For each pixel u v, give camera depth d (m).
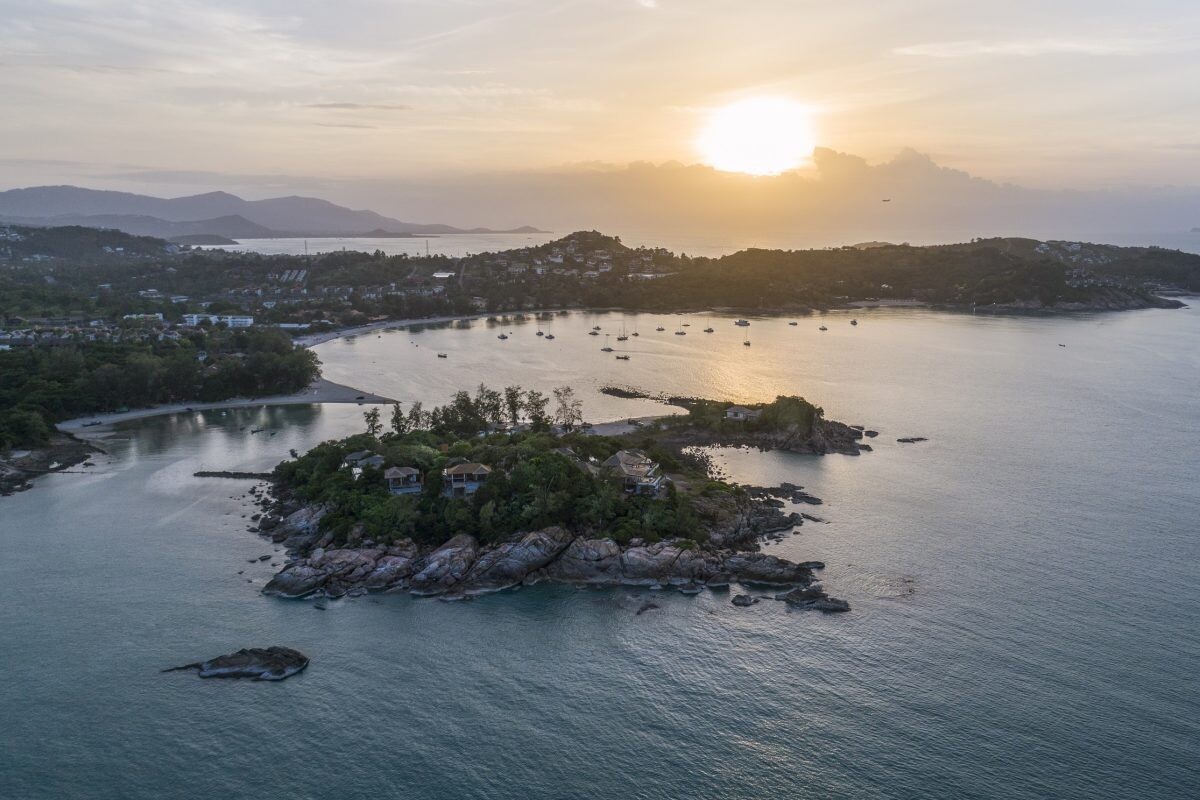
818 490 199.75
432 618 142.88
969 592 146.50
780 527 175.12
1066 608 140.38
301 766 106.44
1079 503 189.12
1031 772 102.31
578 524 166.88
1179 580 149.88
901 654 127.81
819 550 164.75
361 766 106.38
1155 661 124.38
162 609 144.88
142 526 180.88
